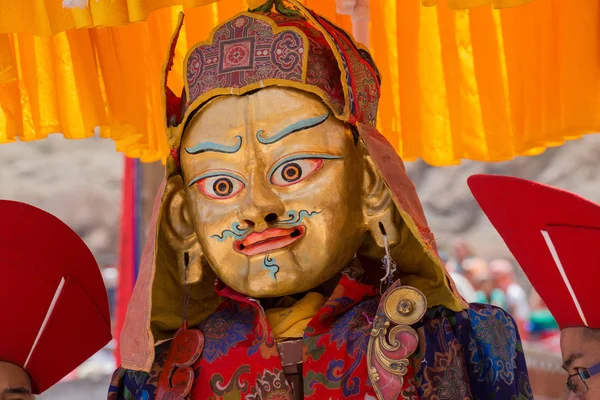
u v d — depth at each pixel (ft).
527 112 8.20
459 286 31.60
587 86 7.61
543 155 43.75
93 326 7.38
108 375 27.07
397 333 6.19
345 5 8.13
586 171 42.83
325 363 6.37
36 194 41.98
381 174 6.42
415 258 6.78
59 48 8.19
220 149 6.54
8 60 6.98
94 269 7.43
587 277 6.64
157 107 8.71
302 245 6.43
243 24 6.73
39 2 6.65
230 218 6.48
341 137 6.59
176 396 6.46
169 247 7.08
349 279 6.70
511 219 6.95
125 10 6.48
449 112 8.46
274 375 6.37
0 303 6.92
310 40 6.70
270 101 6.54
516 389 6.67
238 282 6.48
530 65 8.12
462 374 6.50
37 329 7.05
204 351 6.63
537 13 7.98
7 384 6.91
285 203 6.43
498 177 6.94
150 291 6.47
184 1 6.50
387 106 8.57
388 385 6.11
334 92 6.66
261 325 6.54
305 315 6.64
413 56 8.46
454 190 44.60
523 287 32.58
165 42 8.52
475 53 8.30
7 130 8.17
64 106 8.22
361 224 6.73
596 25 7.55
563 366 6.95
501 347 6.66
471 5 6.08
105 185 42.47
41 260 7.06
